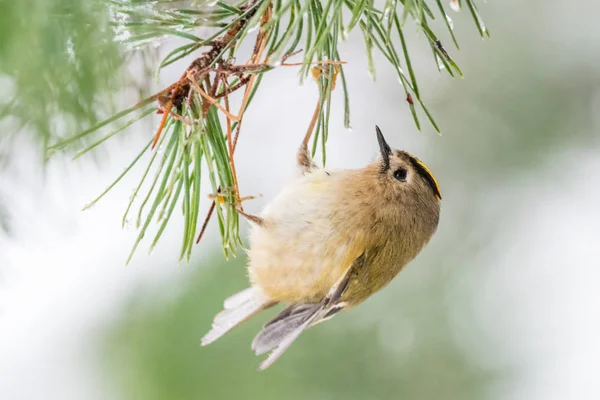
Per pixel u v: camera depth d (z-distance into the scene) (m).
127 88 3.54
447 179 8.16
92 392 7.46
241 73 3.98
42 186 3.44
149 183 7.05
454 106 8.24
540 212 8.09
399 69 4.06
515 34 8.16
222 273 7.41
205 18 3.90
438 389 7.55
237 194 4.43
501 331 7.70
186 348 7.33
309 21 4.15
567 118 8.14
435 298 7.68
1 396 7.55
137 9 3.60
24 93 3.16
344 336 7.55
